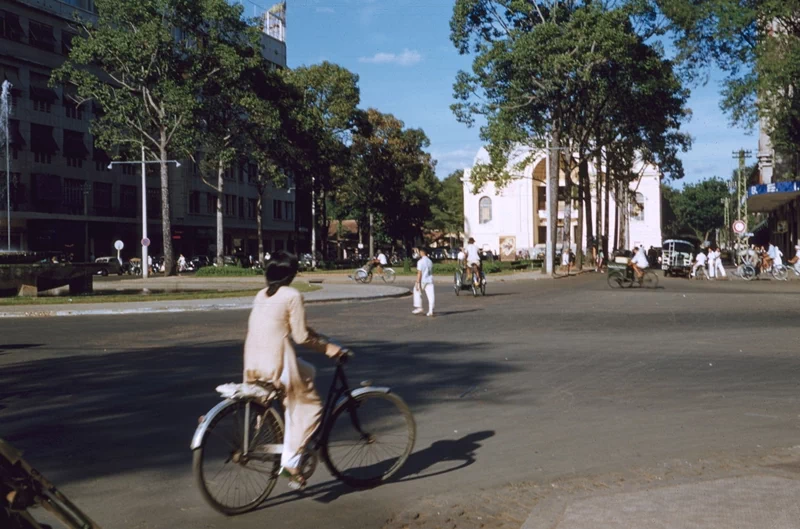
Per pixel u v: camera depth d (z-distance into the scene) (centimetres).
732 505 479
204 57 4912
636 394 917
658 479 564
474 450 666
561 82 4375
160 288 3769
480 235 9288
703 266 4628
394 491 557
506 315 2044
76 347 1420
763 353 1250
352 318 2003
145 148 5184
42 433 736
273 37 8844
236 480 511
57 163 6141
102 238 6688
